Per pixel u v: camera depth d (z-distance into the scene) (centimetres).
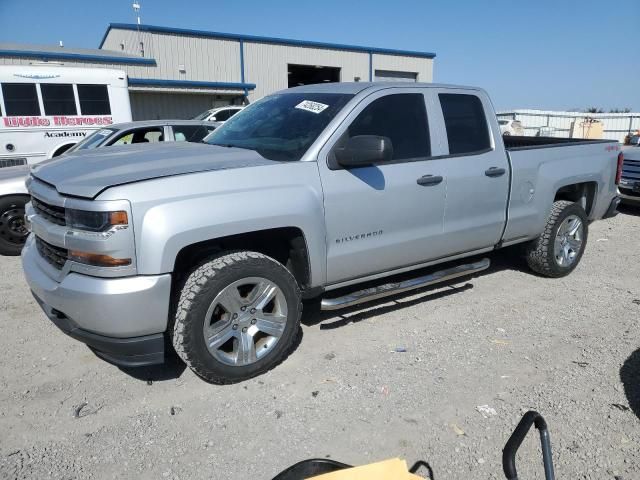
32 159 1162
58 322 320
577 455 270
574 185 559
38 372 356
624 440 280
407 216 405
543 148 511
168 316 323
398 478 173
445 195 426
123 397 325
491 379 343
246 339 336
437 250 438
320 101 405
